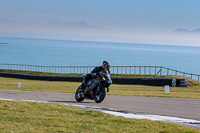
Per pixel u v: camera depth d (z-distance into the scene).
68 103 18.44
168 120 12.93
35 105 15.52
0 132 9.41
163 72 157.12
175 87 45.78
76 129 10.39
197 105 17.59
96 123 11.47
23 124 10.90
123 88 40.94
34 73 76.31
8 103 15.87
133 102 19.02
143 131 10.23
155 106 17.09
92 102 19.20
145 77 53.84
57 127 10.59
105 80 17.70
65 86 42.91
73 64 187.75
